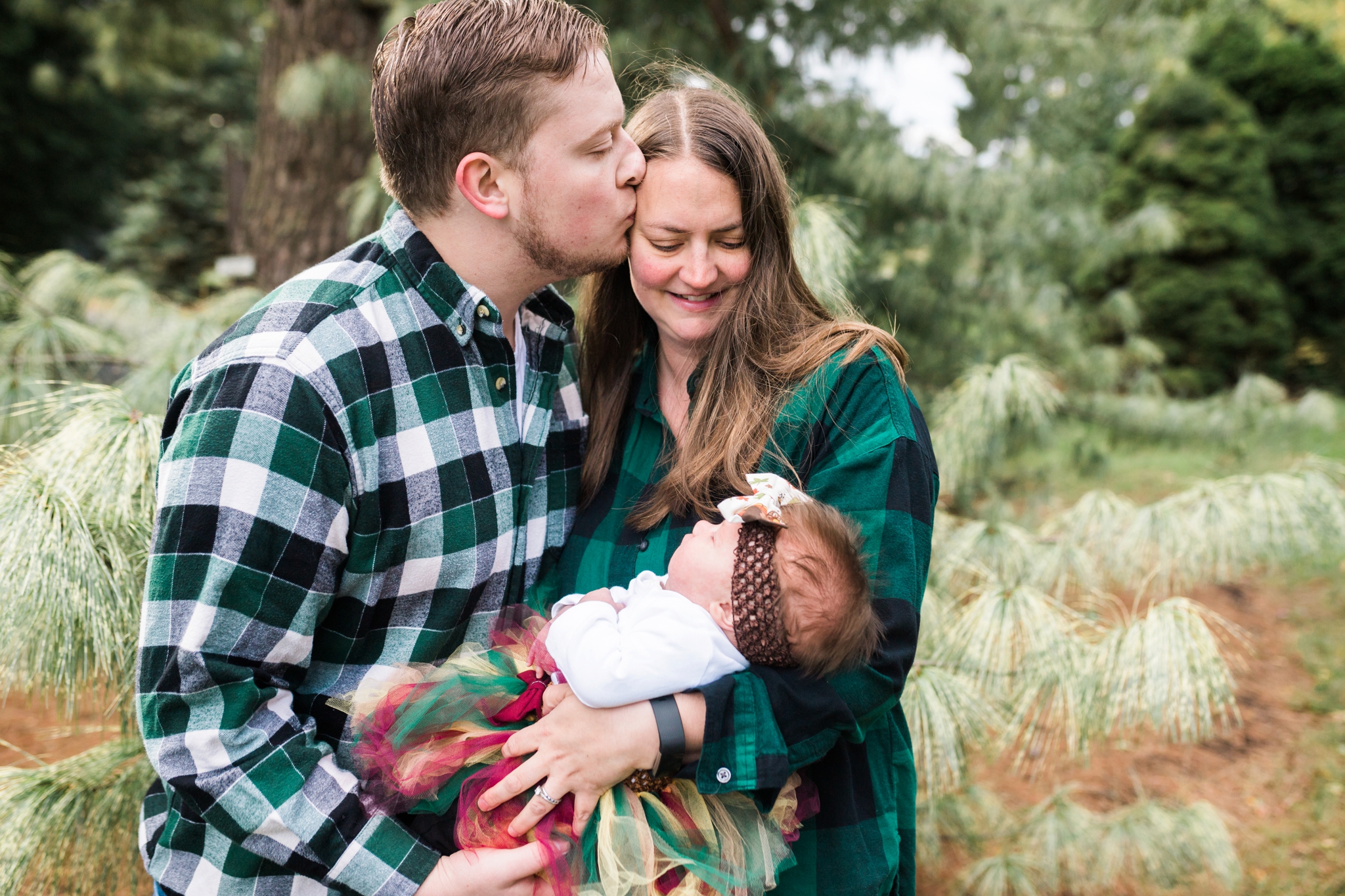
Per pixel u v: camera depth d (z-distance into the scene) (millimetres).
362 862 1014
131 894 1562
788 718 1027
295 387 991
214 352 1038
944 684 1748
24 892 1518
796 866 1157
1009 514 3150
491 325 1145
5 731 3057
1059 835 2430
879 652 1066
